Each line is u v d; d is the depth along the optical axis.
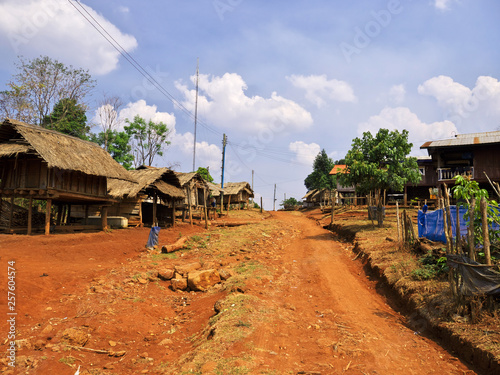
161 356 6.55
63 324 7.14
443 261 9.59
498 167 28.02
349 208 36.19
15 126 15.09
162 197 26.77
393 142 21.58
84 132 32.91
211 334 6.88
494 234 7.94
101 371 5.80
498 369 5.29
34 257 11.22
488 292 6.70
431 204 31.78
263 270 12.59
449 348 6.62
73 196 16.84
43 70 28.23
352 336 7.06
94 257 12.91
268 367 5.48
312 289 10.78
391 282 10.36
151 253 15.12
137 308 8.71
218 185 48.28
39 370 5.48
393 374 5.56
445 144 28.44
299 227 29.06
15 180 15.97
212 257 14.88
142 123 42.59
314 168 73.88
